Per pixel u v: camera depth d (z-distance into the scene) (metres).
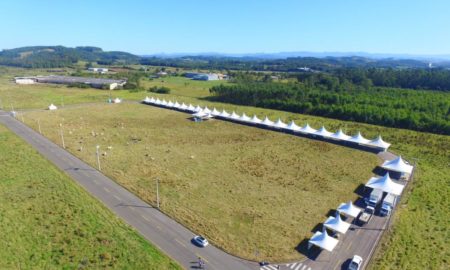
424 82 197.50
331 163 80.38
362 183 68.75
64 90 199.25
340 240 48.81
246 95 162.50
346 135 100.69
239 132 109.50
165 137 103.25
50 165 75.38
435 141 97.00
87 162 78.19
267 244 47.69
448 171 74.81
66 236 47.97
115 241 47.03
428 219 54.09
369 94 150.75
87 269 41.12
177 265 42.56
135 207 57.31
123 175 71.12
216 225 52.34
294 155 86.31
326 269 42.62
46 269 41.09
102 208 56.38
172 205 58.34
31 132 104.25
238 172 74.50
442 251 45.66
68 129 110.12
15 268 41.25
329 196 62.97
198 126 117.75
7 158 78.81
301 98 149.25
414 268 42.28
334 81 180.88
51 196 59.91
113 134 105.62
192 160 82.19
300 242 48.41
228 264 43.22
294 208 58.28
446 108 119.00
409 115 112.62
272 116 134.62
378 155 86.12
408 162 81.06
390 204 56.72
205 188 65.81
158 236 48.97
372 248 46.94
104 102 164.25
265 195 63.12
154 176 71.25
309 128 105.38
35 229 49.53
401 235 49.72
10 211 54.31
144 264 42.44
